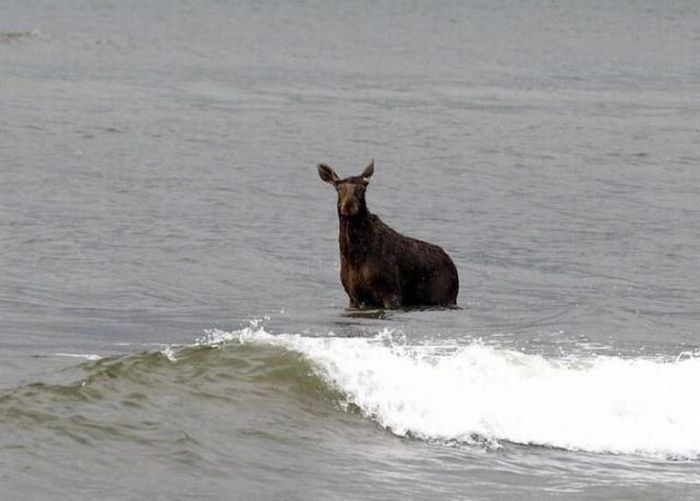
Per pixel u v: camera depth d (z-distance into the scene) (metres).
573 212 66.50
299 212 62.81
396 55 176.38
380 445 25.70
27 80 122.88
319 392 27.27
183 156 81.12
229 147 86.44
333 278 46.88
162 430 24.84
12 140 83.75
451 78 146.38
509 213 65.56
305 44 188.38
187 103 111.25
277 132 95.44
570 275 49.84
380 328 36.31
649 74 161.12
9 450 23.36
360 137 95.00
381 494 23.17
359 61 165.12
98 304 40.53
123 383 26.55
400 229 59.94
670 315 41.06
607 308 39.91
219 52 169.62
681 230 61.75
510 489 23.91
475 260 52.56
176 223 57.88
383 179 76.31
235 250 51.59
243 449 24.62
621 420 27.61
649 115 116.00
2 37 159.62
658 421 27.67
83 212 59.59
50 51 155.12
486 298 43.69
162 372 27.28
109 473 23.02
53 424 24.48
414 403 27.28
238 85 129.38
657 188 76.44
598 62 176.25
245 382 27.20
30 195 63.69
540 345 33.84
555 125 106.06
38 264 47.22
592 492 24.00
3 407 24.77
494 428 26.88
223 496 22.53
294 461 24.39
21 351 31.22
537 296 44.66
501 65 166.38
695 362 30.50
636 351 33.53
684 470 25.72
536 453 26.09
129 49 165.75
